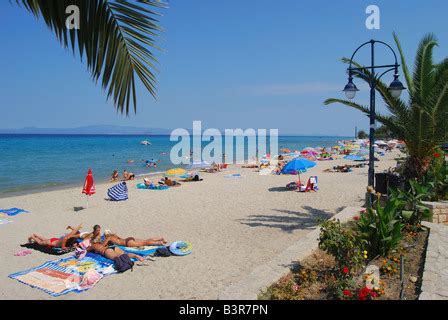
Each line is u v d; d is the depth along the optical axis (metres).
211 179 24.02
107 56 2.75
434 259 6.05
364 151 41.50
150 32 2.85
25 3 2.59
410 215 7.89
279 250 8.42
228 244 9.05
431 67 9.77
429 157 10.35
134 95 2.91
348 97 9.27
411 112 9.98
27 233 10.94
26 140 111.12
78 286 6.64
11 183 24.06
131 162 39.00
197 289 6.38
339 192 16.67
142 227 11.34
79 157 45.62
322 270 5.91
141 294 6.26
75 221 12.49
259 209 13.47
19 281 6.92
